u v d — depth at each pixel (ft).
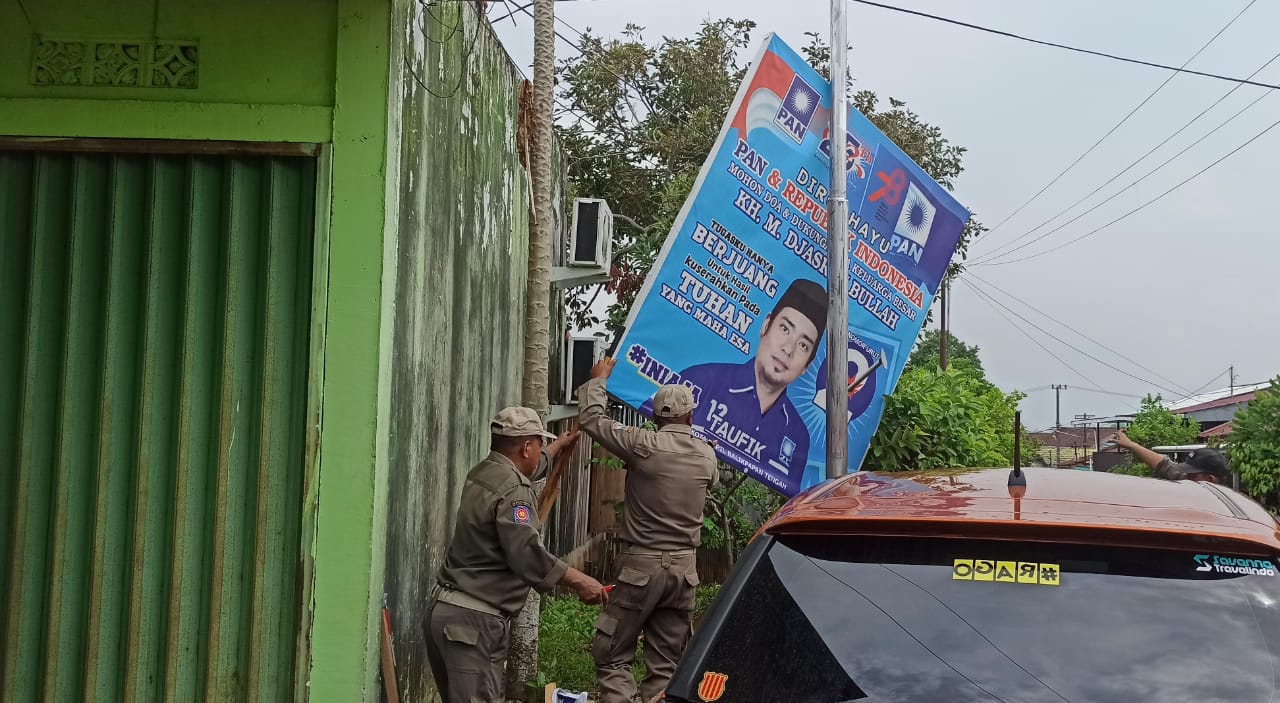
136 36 14.78
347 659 14.28
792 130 24.56
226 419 14.48
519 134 26.20
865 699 8.84
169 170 14.73
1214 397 165.99
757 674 9.32
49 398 14.52
